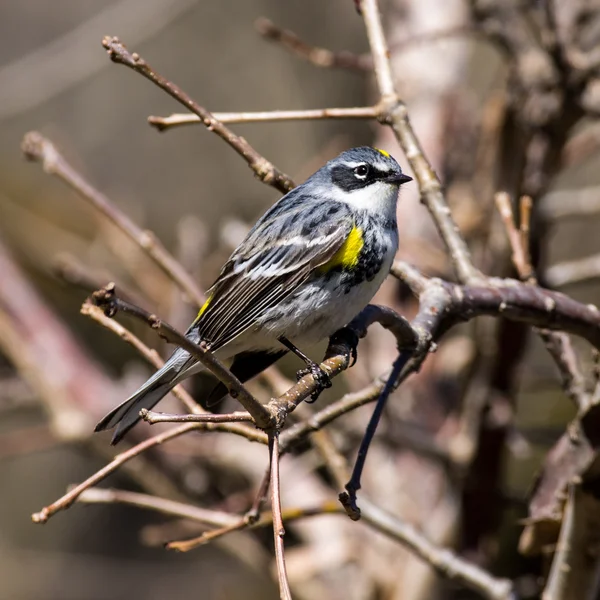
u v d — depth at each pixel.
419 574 10.09
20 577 18.88
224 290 7.95
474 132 12.09
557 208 10.37
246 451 11.31
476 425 9.80
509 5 10.32
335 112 7.41
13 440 12.79
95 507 20.16
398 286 11.51
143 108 23.97
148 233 8.42
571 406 14.00
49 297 16.50
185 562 18.52
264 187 22.62
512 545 11.69
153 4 17.28
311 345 7.88
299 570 10.52
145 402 6.68
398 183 8.12
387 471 10.77
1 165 20.64
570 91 9.37
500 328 9.55
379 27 7.71
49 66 17.86
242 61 23.44
